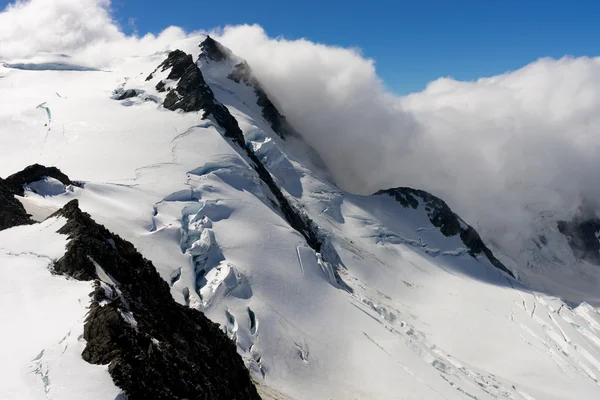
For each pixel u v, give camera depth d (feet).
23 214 159.74
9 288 86.38
